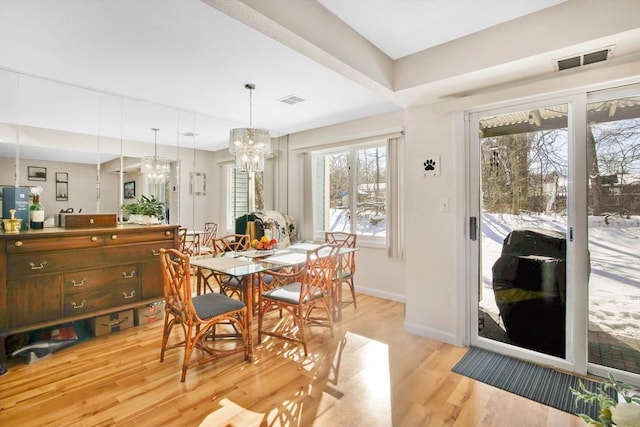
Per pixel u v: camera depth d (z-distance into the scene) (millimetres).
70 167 3174
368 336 2801
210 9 1758
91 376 2135
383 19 2021
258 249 3268
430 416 1749
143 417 1732
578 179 2137
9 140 2869
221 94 3119
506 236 2488
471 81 2352
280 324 3084
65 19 1842
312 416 1744
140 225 3242
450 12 1944
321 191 4723
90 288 2689
